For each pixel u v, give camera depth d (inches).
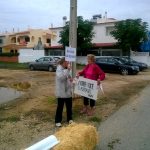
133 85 750.5
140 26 1646.2
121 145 274.8
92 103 390.6
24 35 2760.8
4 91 613.9
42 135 305.1
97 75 381.7
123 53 1785.2
